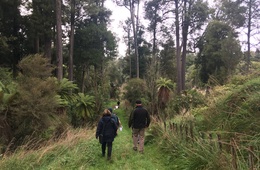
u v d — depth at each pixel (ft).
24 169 16.52
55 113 32.58
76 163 17.40
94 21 98.63
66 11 79.10
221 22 93.15
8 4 62.44
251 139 14.08
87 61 91.40
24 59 28.50
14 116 25.66
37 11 67.67
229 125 16.69
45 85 27.14
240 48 68.13
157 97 48.83
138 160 18.83
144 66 123.54
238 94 19.19
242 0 86.28
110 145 19.25
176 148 18.67
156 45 119.14
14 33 70.38
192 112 27.07
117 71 142.82
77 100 46.21
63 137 28.17
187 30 95.35
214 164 13.37
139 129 21.74
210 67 95.96
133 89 62.08
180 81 91.40
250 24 83.61
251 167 11.12
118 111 71.51
